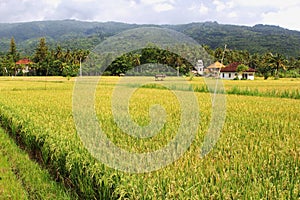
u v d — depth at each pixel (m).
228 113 12.63
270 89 31.00
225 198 4.23
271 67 73.25
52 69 78.12
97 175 5.71
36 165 8.95
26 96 22.47
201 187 4.48
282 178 4.88
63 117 11.47
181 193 4.28
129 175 5.11
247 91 27.58
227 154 6.25
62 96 22.33
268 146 6.80
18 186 7.49
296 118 11.55
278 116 12.06
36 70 84.62
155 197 4.26
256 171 5.20
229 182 4.66
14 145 11.33
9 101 18.45
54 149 7.95
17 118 12.07
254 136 8.10
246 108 14.70
